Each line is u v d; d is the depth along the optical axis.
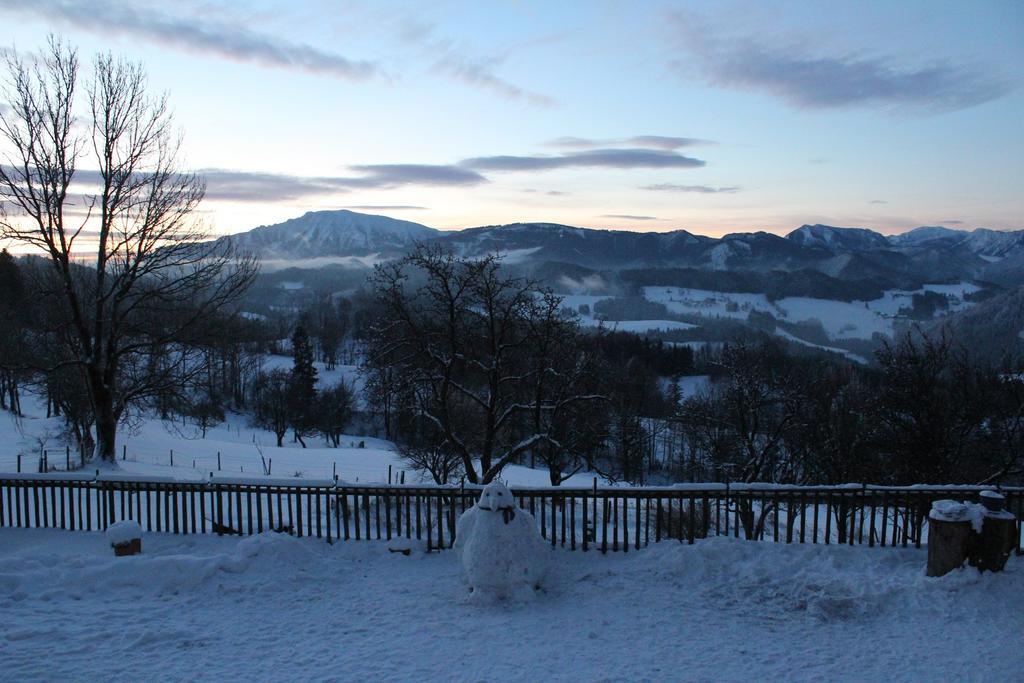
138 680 8.22
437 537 12.91
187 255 26.77
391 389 26.08
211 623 9.83
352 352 101.19
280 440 61.12
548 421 27.00
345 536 12.72
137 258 25.44
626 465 39.19
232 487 13.10
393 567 11.81
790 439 28.20
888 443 25.86
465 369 27.05
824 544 12.06
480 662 8.71
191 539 13.00
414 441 36.62
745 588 10.76
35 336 31.73
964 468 26.05
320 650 9.04
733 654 8.92
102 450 26.17
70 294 24.95
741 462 28.38
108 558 11.70
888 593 10.45
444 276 24.83
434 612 10.19
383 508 17.33
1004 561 10.72
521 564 10.59
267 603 10.51
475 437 33.34
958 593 10.37
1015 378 28.27
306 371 73.75
